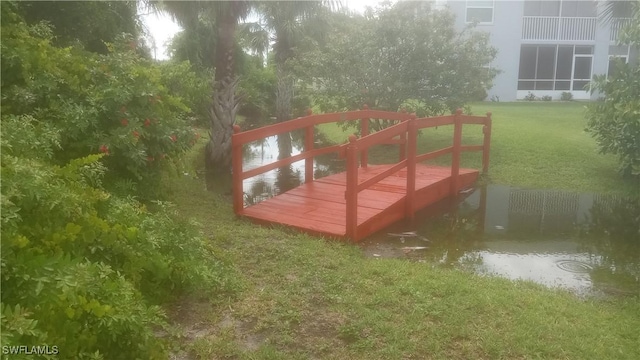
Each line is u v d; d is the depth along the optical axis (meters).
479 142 15.06
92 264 3.62
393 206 8.50
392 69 14.93
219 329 4.52
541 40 27.53
